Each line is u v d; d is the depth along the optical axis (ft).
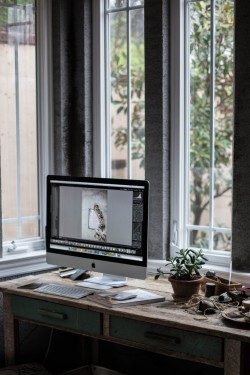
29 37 11.71
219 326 8.01
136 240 9.56
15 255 11.32
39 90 11.94
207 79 10.94
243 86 9.92
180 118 10.99
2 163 11.41
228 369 7.89
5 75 11.37
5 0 11.27
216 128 10.95
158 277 9.90
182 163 11.14
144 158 11.60
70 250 10.36
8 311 10.16
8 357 10.27
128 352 11.75
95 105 11.96
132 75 11.65
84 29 11.71
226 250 10.91
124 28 11.68
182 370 11.06
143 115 11.56
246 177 10.03
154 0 10.78
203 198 11.14
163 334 8.43
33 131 11.90
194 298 9.06
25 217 11.84
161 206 11.05
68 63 11.89
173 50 10.93
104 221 9.90
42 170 12.00
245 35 9.84
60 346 11.98
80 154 11.96
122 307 8.88
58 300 9.39
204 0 10.82
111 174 12.01
